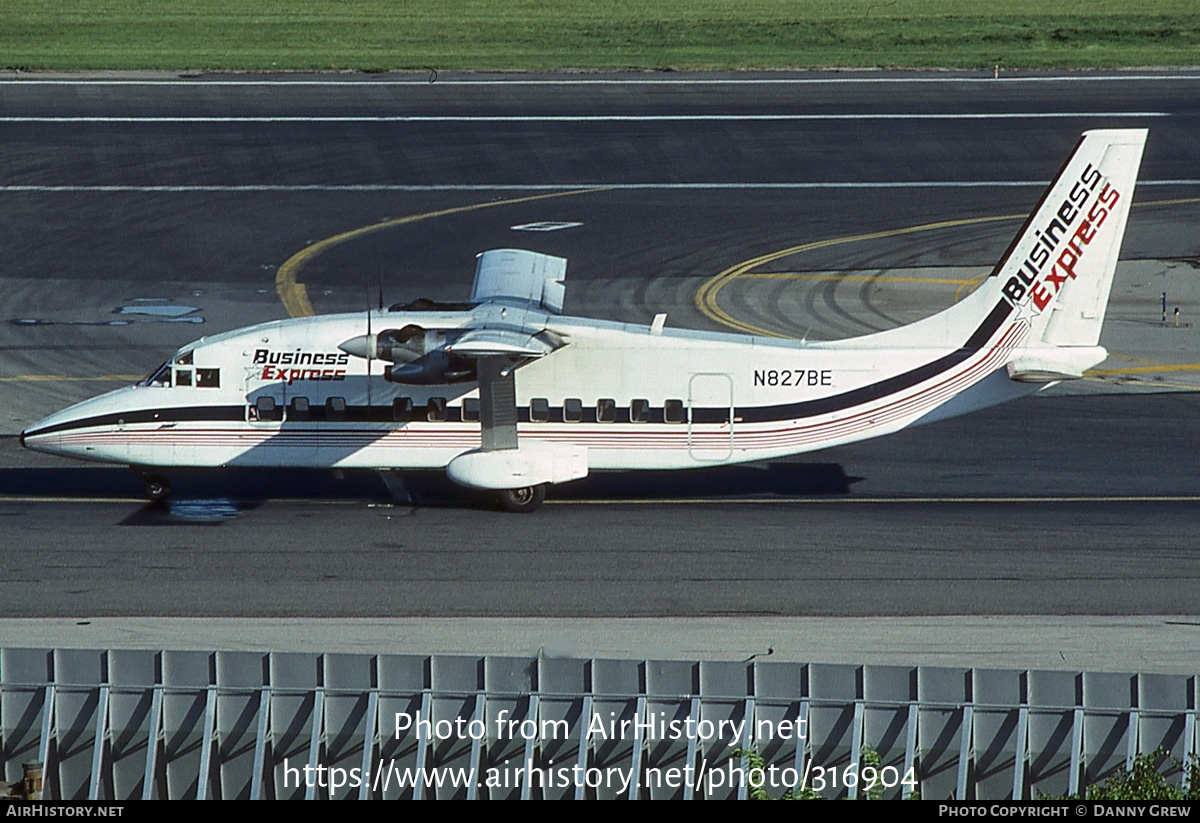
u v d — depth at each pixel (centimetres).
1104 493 12975
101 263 19812
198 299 18600
